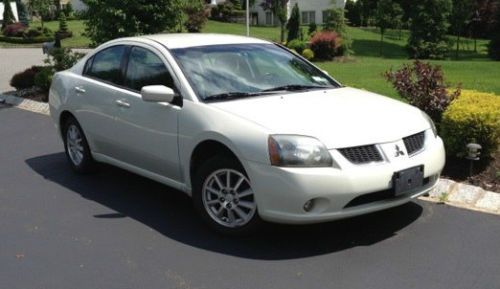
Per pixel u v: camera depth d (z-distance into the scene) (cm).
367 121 442
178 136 486
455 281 388
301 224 448
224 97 488
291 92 510
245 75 523
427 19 3244
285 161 409
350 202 416
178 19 1224
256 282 392
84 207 550
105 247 457
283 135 417
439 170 469
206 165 463
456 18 3547
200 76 504
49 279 407
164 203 555
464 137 589
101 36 1178
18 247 462
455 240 451
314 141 412
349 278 393
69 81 643
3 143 838
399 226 479
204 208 475
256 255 432
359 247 440
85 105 609
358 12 4850
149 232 484
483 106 609
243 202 449
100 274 412
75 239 475
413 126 459
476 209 517
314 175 404
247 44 576
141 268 419
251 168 424
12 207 557
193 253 440
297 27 3108
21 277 412
